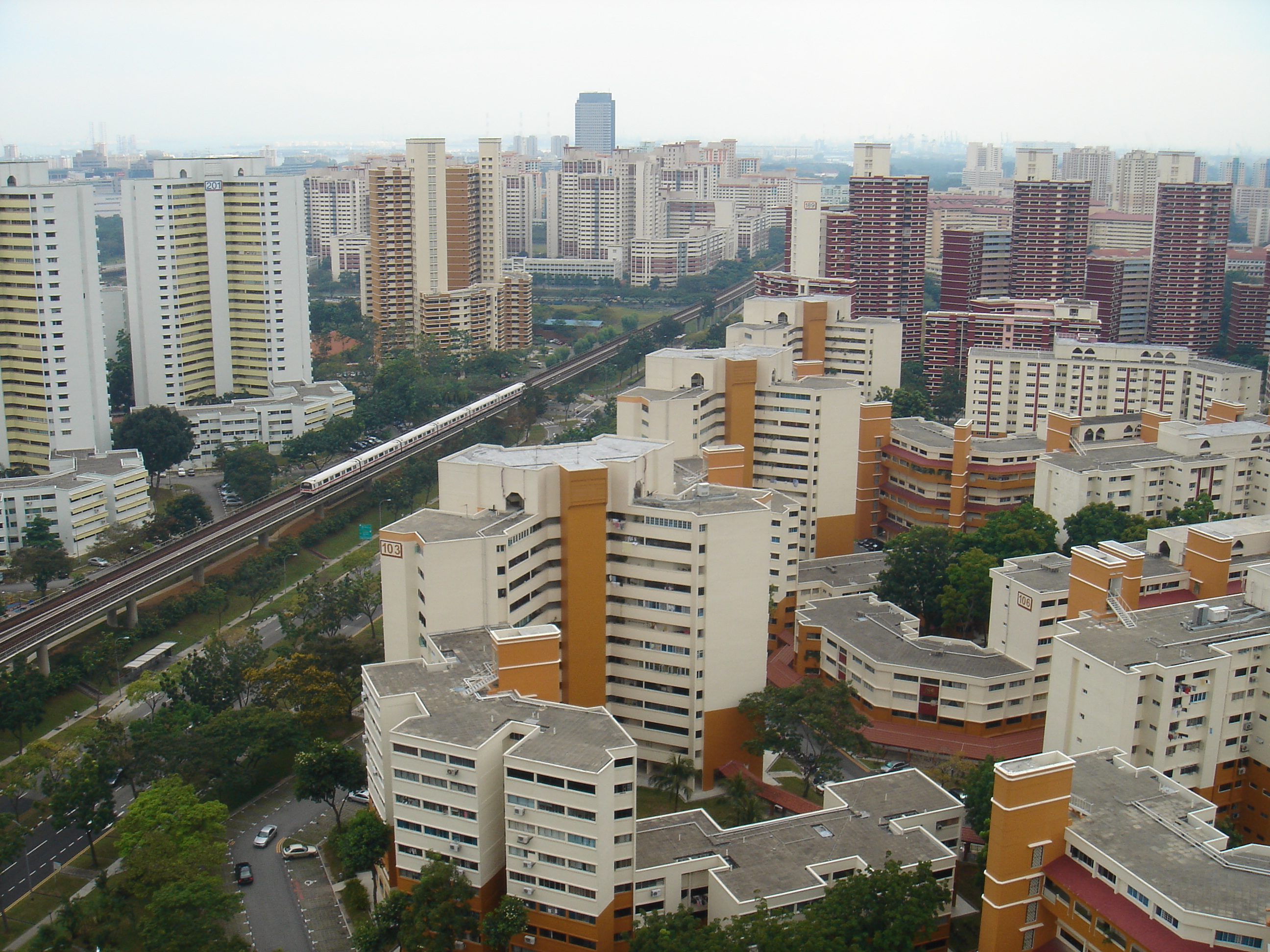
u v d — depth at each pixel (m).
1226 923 185.50
